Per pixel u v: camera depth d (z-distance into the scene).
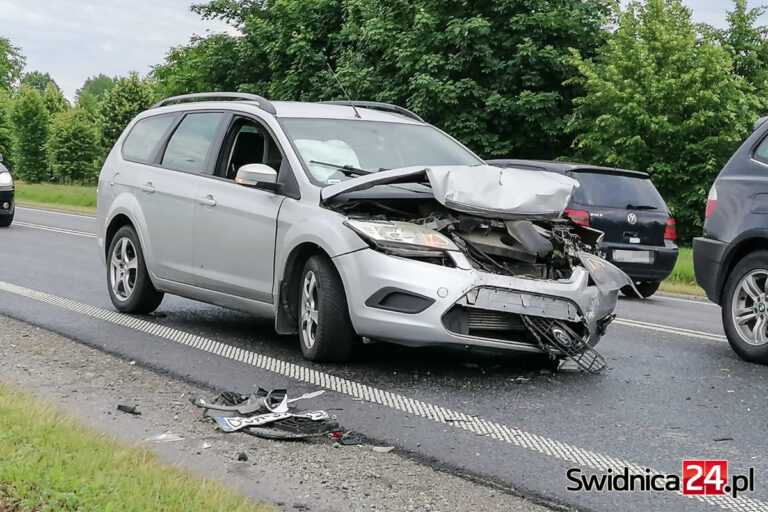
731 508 4.20
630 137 25.84
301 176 7.15
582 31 30.45
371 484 4.39
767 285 7.64
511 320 6.65
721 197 8.22
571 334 6.72
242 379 6.42
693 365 7.47
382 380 6.50
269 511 3.79
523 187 6.82
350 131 7.71
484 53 29.38
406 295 6.43
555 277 6.89
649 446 5.12
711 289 8.20
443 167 6.77
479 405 5.91
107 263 9.12
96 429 4.89
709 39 26.84
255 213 7.38
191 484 3.96
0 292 9.89
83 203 32.88
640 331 9.22
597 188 13.23
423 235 6.55
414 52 30.23
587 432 5.36
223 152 7.97
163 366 6.72
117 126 67.56
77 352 7.09
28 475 3.77
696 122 25.06
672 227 13.48
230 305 7.79
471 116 29.56
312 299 6.94
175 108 8.91
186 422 5.32
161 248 8.35
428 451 4.93
